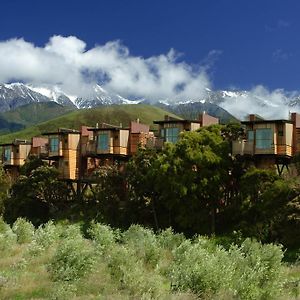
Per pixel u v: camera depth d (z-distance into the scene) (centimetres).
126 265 2712
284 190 4750
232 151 5647
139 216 5912
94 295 2406
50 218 6712
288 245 4497
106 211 6128
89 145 7250
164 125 6662
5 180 7231
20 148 8581
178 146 5444
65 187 6994
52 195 6919
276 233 4684
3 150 8756
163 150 5681
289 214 4647
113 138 7025
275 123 5650
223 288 2289
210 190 5322
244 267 2541
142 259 3180
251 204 5112
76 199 6994
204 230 5266
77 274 2658
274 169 5431
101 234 4175
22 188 6938
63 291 2330
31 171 7106
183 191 5256
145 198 5934
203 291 2283
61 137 7381
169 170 5388
